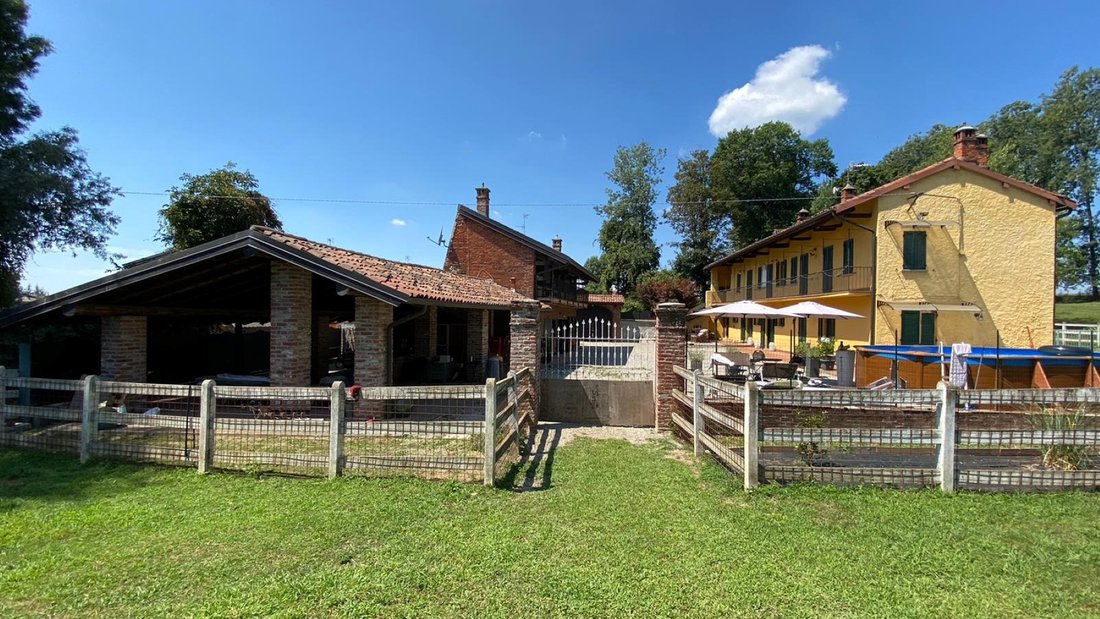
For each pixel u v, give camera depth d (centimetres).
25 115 1546
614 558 416
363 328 1062
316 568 396
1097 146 3959
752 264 3403
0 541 443
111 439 781
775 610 342
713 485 612
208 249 954
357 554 421
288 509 519
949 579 382
